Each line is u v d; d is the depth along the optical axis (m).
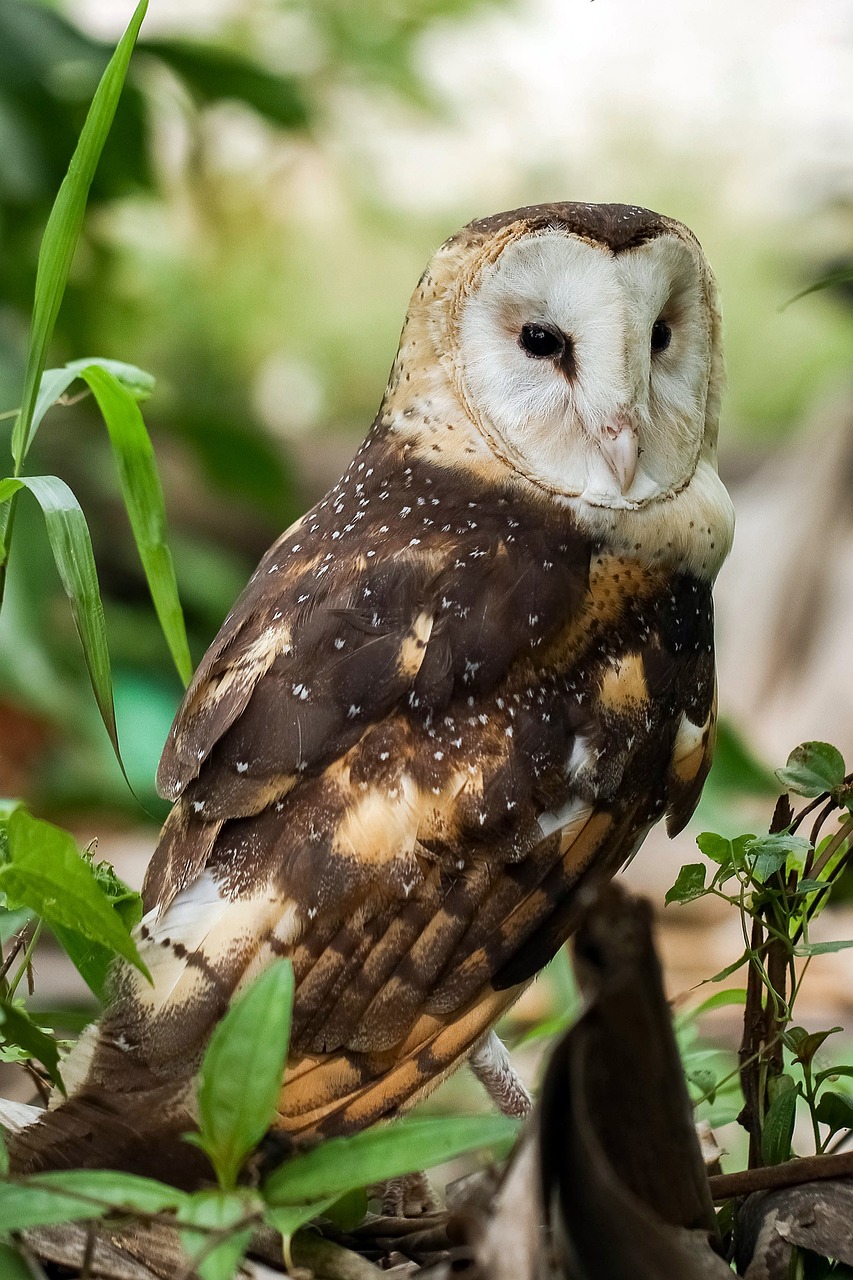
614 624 3.47
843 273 3.46
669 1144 3.36
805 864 3.45
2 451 4.19
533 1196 3.34
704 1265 3.36
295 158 7.07
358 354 8.33
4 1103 3.44
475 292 3.51
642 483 3.49
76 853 3.36
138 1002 3.40
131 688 4.97
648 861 3.90
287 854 3.41
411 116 6.68
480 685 3.44
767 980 3.42
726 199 9.47
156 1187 3.34
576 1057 3.34
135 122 4.23
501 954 3.43
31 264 4.48
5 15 3.92
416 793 3.43
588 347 3.49
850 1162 3.39
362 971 3.41
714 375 3.53
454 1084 3.59
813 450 5.48
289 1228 3.34
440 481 3.50
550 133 9.27
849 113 8.93
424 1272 3.39
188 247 7.25
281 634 3.45
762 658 5.30
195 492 6.37
